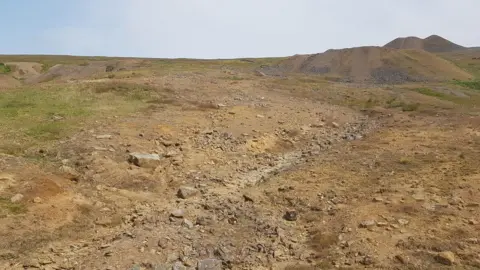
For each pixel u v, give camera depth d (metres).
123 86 23.83
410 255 7.66
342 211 9.72
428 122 19.53
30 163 11.33
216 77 32.88
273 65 54.81
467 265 7.29
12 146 12.57
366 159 13.74
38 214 8.90
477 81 40.38
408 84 36.94
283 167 13.85
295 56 56.25
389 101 26.44
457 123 18.81
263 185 11.95
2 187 9.57
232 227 9.27
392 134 17.22
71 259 7.71
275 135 17.27
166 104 20.83
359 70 47.00
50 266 7.42
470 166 12.27
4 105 17.83
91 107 18.77
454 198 10.01
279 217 9.80
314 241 8.51
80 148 13.06
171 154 13.80
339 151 15.17
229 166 13.66
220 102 22.62
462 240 8.10
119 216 9.59
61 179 10.73
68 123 15.66
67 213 9.23
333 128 19.55
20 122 15.29
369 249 7.95
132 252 7.92
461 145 14.89
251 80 31.89
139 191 11.16
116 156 12.94
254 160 14.55
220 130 17.02
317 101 25.98
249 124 18.34
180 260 7.82
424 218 9.09
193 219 9.55
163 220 9.40
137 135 15.11
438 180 11.27
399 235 8.42
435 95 30.66
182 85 26.69
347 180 11.82
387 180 11.54
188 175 12.58
